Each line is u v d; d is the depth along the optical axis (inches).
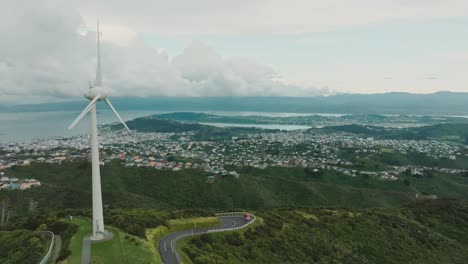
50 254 2640.3
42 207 6884.8
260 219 4183.1
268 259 3255.4
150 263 2498.8
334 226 4434.1
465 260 4367.6
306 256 3521.2
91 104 2800.2
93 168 2871.6
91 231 3058.6
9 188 7701.8
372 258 3961.6
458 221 5349.4
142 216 3708.2
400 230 4736.7
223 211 4857.3
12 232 3287.4
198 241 3235.7
